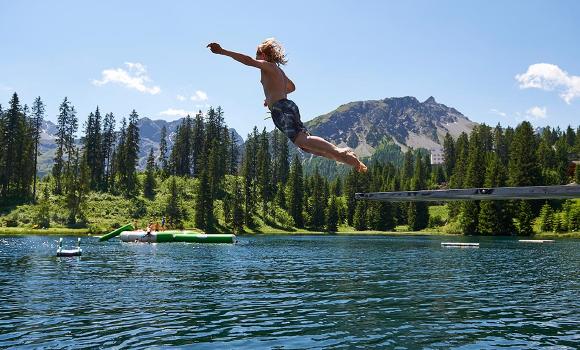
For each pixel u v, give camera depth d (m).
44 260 35.66
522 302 18.61
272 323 14.11
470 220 118.75
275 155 173.62
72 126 126.12
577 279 26.80
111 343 11.57
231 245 62.56
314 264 35.31
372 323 14.30
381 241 84.00
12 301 17.53
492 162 124.88
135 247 54.31
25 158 110.44
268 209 141.12
